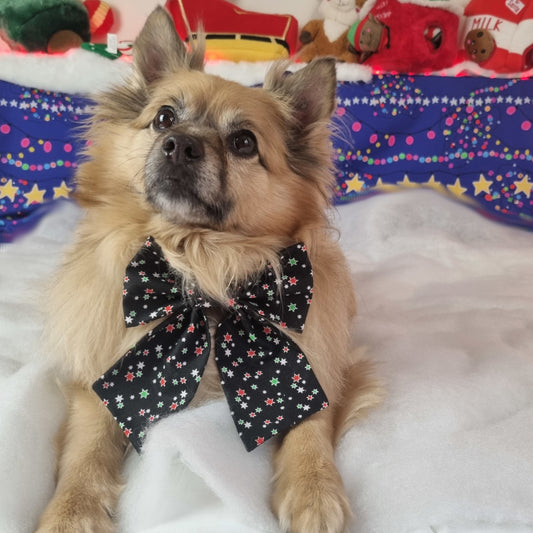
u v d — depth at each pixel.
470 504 0.27
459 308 0.56
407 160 0.81
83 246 0.39
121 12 0.82
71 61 0.73
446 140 0.80
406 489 0.29
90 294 0.37
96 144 0.42
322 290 0.40
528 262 0.70
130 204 0.38
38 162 0.75
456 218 0.78
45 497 0.30
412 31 0.77
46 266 0.62
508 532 0.27
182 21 0.76
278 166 0.41
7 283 0.57
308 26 0.81
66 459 0.32
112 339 0.36
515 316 0.53
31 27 0.74
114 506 0.29
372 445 0.33
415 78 0.79
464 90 0.79
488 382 0.39
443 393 0.37
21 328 0.47
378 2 0.78
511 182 0.81
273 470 0.32
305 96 0.44
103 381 0.33
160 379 0.33
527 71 0.81
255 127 0.40
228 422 0.33
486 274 0.67
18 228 0.74
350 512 0.28
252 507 0.27
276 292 0.36
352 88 0.78
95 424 0.34
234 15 0.78
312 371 0.34
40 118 0.75
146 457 0.30
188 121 0.39
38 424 0.33
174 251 0.37
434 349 0.45
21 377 0.37
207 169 0.36
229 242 0.37
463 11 0.80
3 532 0.26
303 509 0.27
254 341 0.35
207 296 0.36
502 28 0.79
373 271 0.67
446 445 0.32
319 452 0.31
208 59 0.76
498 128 0.79
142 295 0.34
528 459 0.30
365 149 0.80
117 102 0.43
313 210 0.43
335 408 0.38
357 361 0.43
